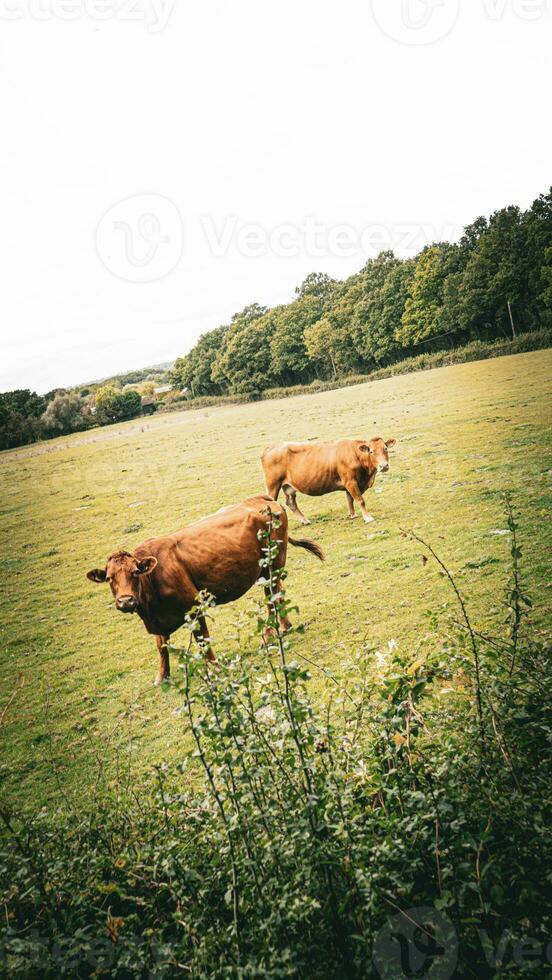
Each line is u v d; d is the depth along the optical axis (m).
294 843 2.55
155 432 47.38
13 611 11.63
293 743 3.01
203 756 2.80
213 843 2.87
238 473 21.16
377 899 2.38
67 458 37.88
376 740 3.14
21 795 5.61
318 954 2.35
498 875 2.34
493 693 3.06
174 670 7.71
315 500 15.23
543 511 10.24
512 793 2.64
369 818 2.71
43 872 2.97
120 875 3.01
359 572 9.52
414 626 7.07
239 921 2.55
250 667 2.95
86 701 7.44
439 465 15.62
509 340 50.41
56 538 17.00
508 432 17.75
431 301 61.84
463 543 9.63
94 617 10.62
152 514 17.62
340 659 6.59
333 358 74.44
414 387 38.28
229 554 7.65
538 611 6.53
